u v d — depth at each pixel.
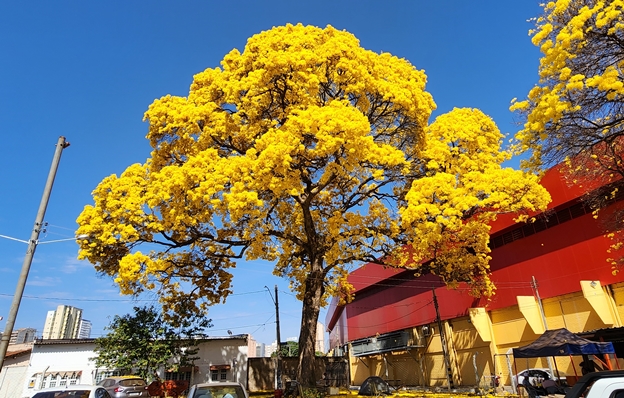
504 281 20.67
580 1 8.46
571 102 8.24
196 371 27.28
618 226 12.41
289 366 29.06
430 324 25.95
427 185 11.10
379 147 11.46
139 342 20.81
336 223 13.96
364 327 34.34
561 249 18.11
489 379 20.64
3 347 8.93
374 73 13.01
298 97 12.45
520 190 12.15
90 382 26.14
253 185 10.98
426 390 22.08
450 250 14.84
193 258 15.40
